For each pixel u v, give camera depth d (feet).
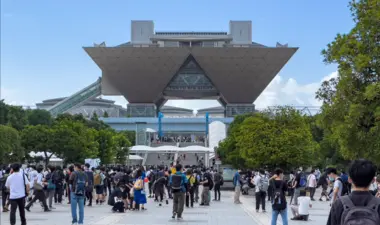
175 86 485.15
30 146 183.93
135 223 67.26
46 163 192.24
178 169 72.95
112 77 463.42
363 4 52.29
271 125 141.59
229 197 137.08
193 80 481.46
